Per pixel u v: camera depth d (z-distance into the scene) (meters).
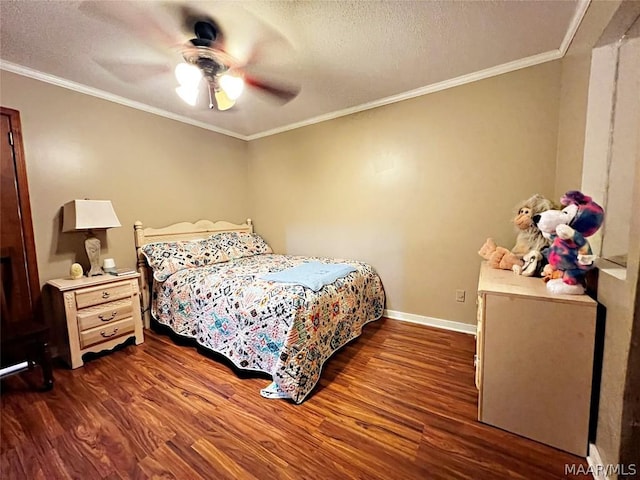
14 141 2.11
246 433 1.46
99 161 2.59
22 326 1.82
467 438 1.40
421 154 2.69
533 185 2.23
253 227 4.14
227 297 2.15
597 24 1.40
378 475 1.22
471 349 2.31
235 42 1.84
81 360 2.12
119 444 1.39
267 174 3.87
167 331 2.71
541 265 1.69
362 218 3.11
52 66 2.12
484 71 2.29
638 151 0.96
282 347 1.80
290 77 2.34
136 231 2.83
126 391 1.82
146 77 2.31
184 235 3.26
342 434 1.44
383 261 3.02
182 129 3.27
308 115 3.25
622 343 1.04
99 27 1.67
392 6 1.53
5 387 1.86
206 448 1.37
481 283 1.55
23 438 1.43
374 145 2.95
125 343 2.46
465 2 1.51
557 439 1.32
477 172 2.44
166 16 1.58
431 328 2.74
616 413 1.07
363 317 2.64
